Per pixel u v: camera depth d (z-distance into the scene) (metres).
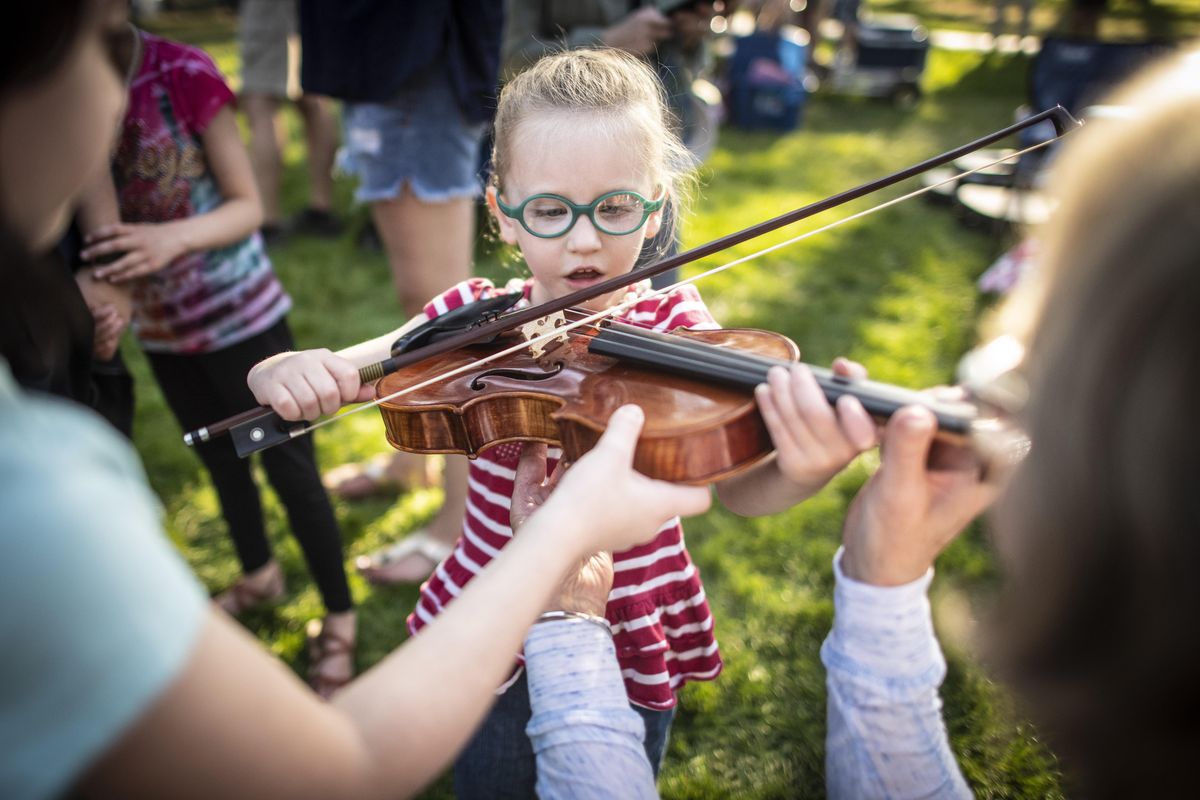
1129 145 0.67
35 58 0.62
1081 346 0.65
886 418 1.08
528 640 1.18
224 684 0.65
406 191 2.43
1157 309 0.62
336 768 0.71
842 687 0.98
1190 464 0.60
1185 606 0.62
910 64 8.30
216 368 2.25
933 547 0.96
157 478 3.25
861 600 0.97
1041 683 0.72
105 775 0.61
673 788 2.14
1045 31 11.12
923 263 4.87
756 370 1.28
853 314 4.31
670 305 1.64
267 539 2.64
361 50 2.26
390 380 1.53
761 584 2.73
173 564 0.66
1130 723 0.67
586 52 1.68
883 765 0.96
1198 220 0.61
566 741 1.09
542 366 1.47
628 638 1.55
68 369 1.54
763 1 8.47
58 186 0.71
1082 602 0.66
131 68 1.90
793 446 1.07
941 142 7.05
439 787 2.13
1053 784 2.01
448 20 2.27
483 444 1.45
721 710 2.35
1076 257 0.69
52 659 0.57
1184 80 0.68
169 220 2.13
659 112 1.64
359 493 3.18
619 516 1.00
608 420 1.27
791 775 2.18
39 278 0.74
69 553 0.58
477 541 1.61
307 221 5.25
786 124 7.37
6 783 0.58
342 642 2.45
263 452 2.26
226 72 8.42
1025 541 0.70
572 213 1.52
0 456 0.58
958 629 0.88
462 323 1.57
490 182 1.73
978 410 0.95
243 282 2.23
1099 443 0.64
